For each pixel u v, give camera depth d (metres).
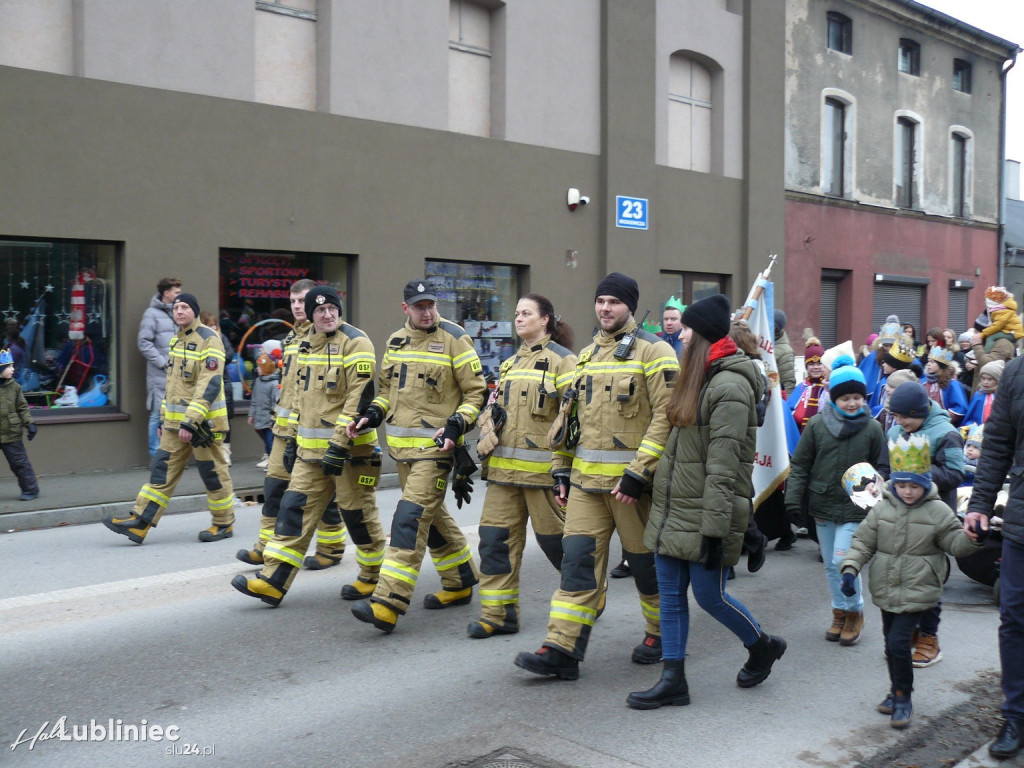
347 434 6.13
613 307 5.19
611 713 4.80
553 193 15.53
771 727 4.65
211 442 8.34
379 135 13.37
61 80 10.85
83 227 11.06
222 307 12.35
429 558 8.10
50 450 11.05
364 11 13.17
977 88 26.31
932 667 5.58
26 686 5.10
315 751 4.34
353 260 13.37
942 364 9.27
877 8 22.52
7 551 8.17
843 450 6.00
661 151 17.44
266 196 12.39
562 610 5.16
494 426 5.82
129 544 8.46
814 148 21.25
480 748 4.37
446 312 14.49
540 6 15.26
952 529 4.69
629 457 5.09
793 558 8.23
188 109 11.74
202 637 5.93
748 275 18.97
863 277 22.67
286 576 6.38
